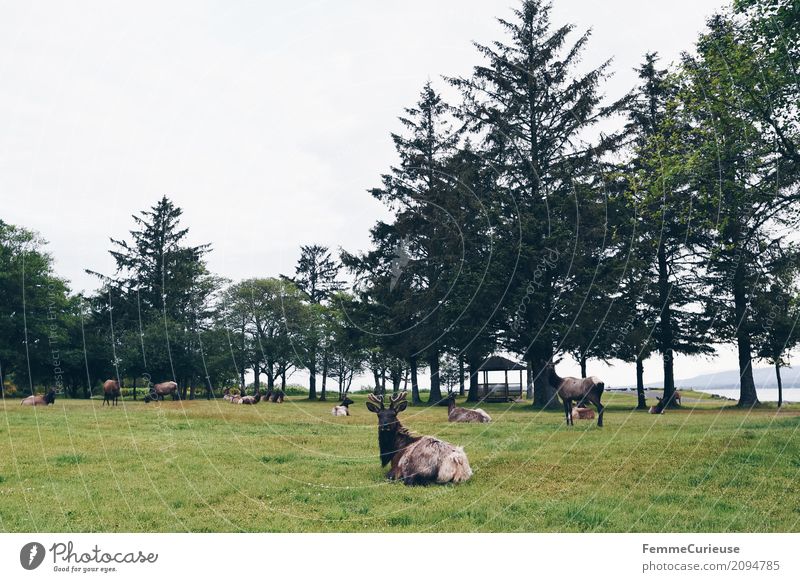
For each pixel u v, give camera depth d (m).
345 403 27.83
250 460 11.27
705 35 17.03
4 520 7.21
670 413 23.59
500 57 31.84
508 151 31.28
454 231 32.97
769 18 14.84
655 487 8.78
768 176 16.11
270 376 46.91
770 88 15.30
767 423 16.02
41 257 45.12
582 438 13.61
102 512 7.54
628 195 19.05
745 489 8.64
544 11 32.59
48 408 26.38
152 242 46.91
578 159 29.55
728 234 25.86
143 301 45.00
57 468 10.21
